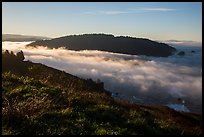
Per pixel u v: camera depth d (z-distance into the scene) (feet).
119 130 32.81
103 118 37.73
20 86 48.96
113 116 38.68
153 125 39.70
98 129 32.19
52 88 51.01
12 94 43.11
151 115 53.16
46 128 30.60
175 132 39.32
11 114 31.04
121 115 40.40
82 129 31.55
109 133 31.22
